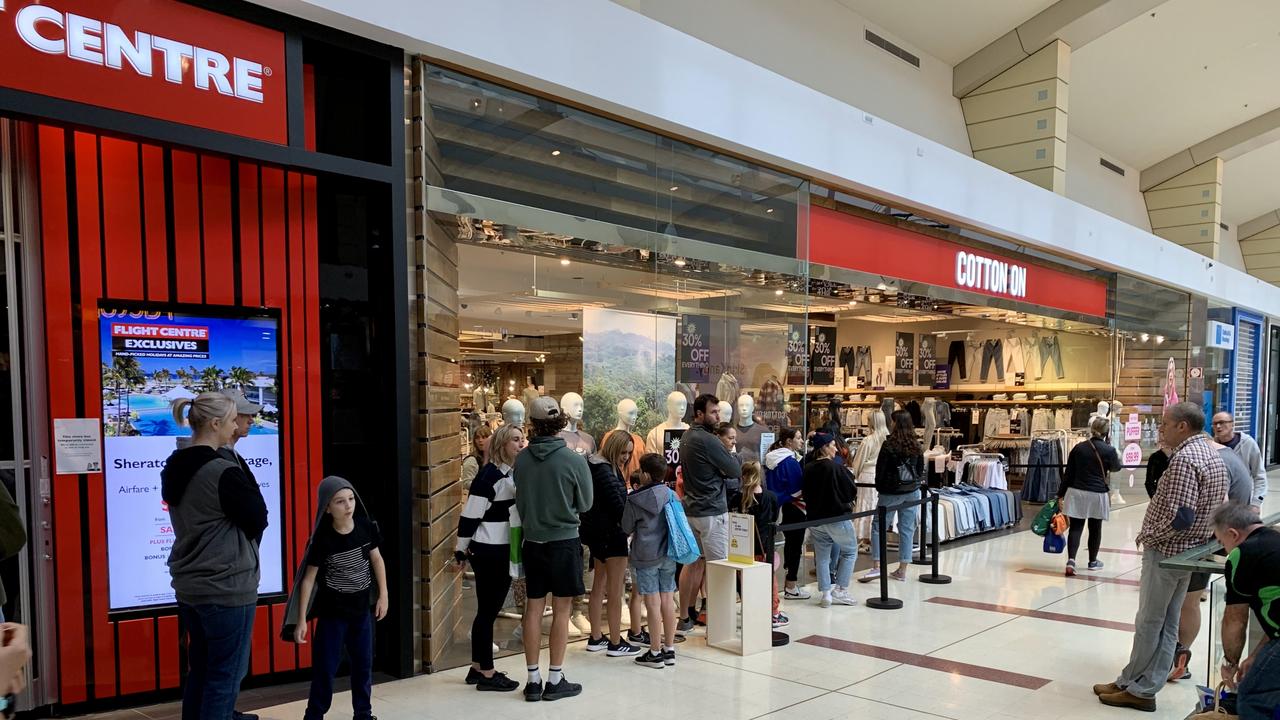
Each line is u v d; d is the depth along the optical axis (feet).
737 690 15.05
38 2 11.37
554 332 27.35
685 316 23.43
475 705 14.07
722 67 21.61
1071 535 25.88
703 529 18.07
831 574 25.59
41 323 12.85
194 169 13.96
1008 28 36.45
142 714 13.11
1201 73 44.93
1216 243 56.85
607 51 18.48
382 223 15.35
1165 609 13.94
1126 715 13.97
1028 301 37.50
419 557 15.83
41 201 12.76
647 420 23.52
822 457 21.90
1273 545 10.39
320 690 11.75
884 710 14.07
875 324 46.75
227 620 10.35
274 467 14.58
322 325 15.15
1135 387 46.52
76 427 13.00
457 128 16.61
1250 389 64.49
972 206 31.78
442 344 17.29
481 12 15.89
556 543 14.28
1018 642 18.34
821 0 31.35
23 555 12.64
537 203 18.13
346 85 15.28
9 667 4.50
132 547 13.43
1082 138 51.98
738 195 23.63
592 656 17.30
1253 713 10.27
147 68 12.39
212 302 14.08
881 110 33.60
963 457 36.96
